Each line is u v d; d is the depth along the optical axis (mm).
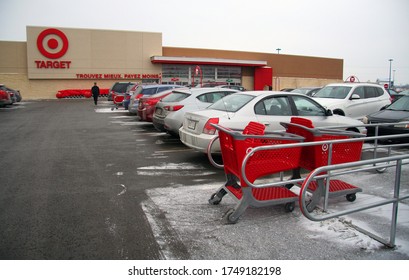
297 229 4145
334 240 3875
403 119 9164
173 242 3807
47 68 36000
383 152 8781
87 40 37125
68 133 12250
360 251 3643
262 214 4602
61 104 28531
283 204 4965
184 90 9969
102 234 3990
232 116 6680
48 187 5777
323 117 7547
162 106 10016
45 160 7852
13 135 11805
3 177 6410
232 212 4328
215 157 7945
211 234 4008
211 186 5824
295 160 4719
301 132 5172
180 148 9258
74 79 37219
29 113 20312
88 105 27328
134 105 15555
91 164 7441
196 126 6949
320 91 12617
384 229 4148
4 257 3492
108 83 38531
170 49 41188
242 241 3842
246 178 4141
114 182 6070
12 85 35469
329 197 4902
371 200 5160
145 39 39281
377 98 12070
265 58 46281
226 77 43250
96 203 5004
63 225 4238
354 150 5199
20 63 35562
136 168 7070
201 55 42656
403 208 4836
